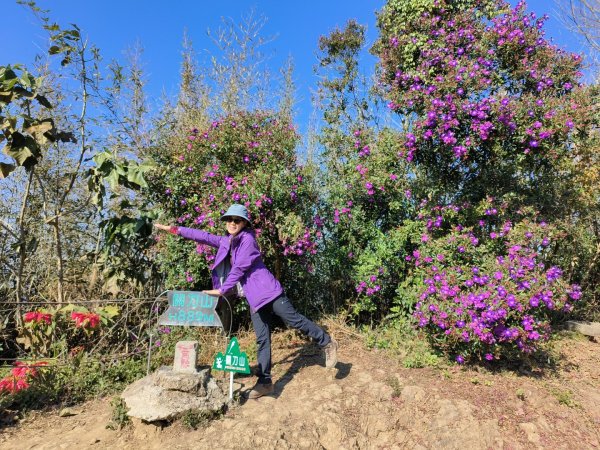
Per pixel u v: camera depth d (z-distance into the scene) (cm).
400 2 576
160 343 467
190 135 553
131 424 336
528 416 368
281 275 532
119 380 425
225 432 322
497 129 461
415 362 433
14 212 605
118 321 459
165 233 525
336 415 354
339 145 614
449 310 412
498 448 336
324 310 554
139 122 663
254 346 474
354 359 452
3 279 547
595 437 354
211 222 473
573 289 468
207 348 475
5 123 434
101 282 541
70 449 315
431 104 463
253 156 539
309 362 447
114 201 629
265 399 371
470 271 443
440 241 488
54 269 570
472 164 519
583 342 545
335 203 555
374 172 541
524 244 475
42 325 454
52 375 404
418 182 553
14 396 378
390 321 532
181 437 319
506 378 416
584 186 590
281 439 321
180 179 534
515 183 546
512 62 526
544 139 466
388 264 531
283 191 486
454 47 530
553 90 513
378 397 379
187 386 334
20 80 463
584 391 412
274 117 579
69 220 610
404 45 559
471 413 361
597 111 507
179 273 516
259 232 476
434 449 336
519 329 402
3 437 335
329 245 551
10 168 453
